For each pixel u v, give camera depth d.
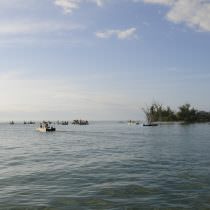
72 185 21.97
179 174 25.48
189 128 132.75
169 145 54.03
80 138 79.50
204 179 23.27
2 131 136.75
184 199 18.11
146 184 22.02
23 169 29.23
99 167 30.19
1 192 20.03
